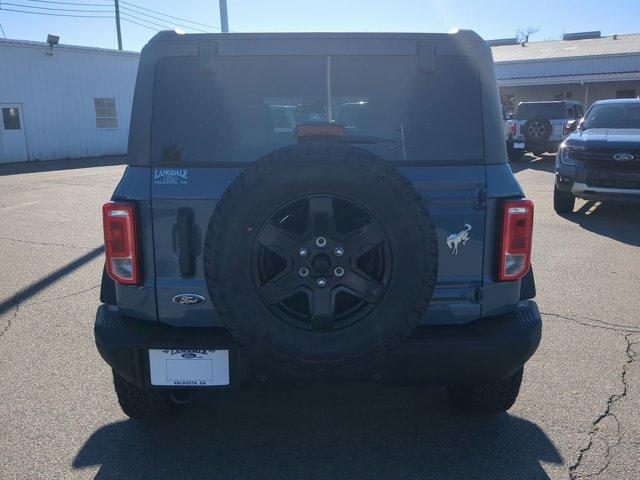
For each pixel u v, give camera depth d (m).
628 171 9.55
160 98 3.14
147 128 3.11
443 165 3.08
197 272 3.03
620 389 4.18
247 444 3.55
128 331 3.05
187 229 3.00
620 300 6.04
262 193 2.65
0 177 17.69
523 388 4.20
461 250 3.06
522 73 36.47
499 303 3.12
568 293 6.27
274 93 3.18
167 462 3.36
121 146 27.95
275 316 2.72
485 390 3.62
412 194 2.71
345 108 3.22
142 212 3.02
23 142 23.77
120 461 3.37
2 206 12.03
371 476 3.23
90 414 3.87
